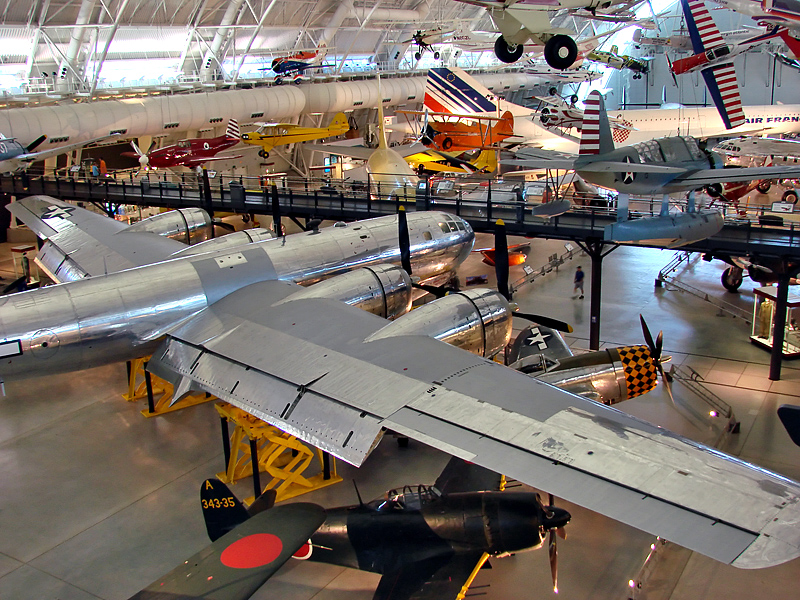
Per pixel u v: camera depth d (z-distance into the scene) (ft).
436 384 29.86
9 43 101.30
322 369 33.55
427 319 37.40
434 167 112.98
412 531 29.45
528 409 26.43
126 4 99.04
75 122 102.68
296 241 50.47
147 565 33.68
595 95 51.39
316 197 75.51
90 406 52.34
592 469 21.75
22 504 39.17
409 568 28.68
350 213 71.10
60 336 39.75
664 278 80.43
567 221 59.31
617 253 98.84
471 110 120.26
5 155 85.87
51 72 110.83
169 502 39.27
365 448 27.32
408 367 32.07
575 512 37.45
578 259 94.79
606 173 52.95
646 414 48.78
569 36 55.01
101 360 42.04
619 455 22.27
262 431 37.91
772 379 53.62
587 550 34.24
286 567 33.50
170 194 84.17
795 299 56.39
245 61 149.69
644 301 74.95
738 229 55.98
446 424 26.37
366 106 163.02
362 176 127.13
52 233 64.44
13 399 53.52
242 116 132.46
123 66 123.24
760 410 48.49
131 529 36.68
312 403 31.27
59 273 58.23
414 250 54.03
